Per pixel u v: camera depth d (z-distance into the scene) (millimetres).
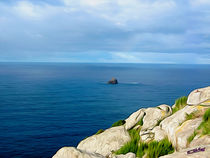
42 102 120688
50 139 61188
